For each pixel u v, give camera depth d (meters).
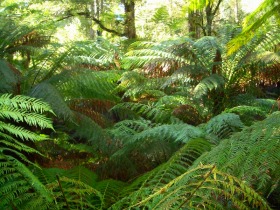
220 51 5.20
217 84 4.51
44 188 1.60
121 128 3.47
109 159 3.24
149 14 9.30
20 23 4.98
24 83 3.73
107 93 4.31
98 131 3.50
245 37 2.37
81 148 3.60
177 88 5.34
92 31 10.25
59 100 3.13
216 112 4.73
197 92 4.48
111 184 2.34
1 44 4.31
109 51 5.93
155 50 5.44
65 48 4.25
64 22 7.48
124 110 4.44
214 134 3.02
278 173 1.48
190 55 5.29
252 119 3.99
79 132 3.51
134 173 3.13
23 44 4.63
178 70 4.93
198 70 4.99
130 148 3.05
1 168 1.58
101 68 5.88
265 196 2.06
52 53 4.21
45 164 3.30
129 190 2.17
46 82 3.56
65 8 8.32
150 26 8.98
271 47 5.29
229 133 3.00
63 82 3.73
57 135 3.88
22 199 1.67
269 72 4.99
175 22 8.70
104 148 3.42
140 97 5.54
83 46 4.32
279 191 2.23
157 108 4.39
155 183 1.94
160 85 5.06
